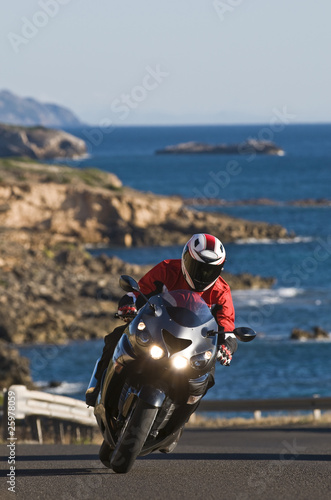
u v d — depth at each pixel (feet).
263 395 210.59
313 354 254.88
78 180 636.07
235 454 52.54
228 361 33.91
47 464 43.34
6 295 331.77
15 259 418.10
